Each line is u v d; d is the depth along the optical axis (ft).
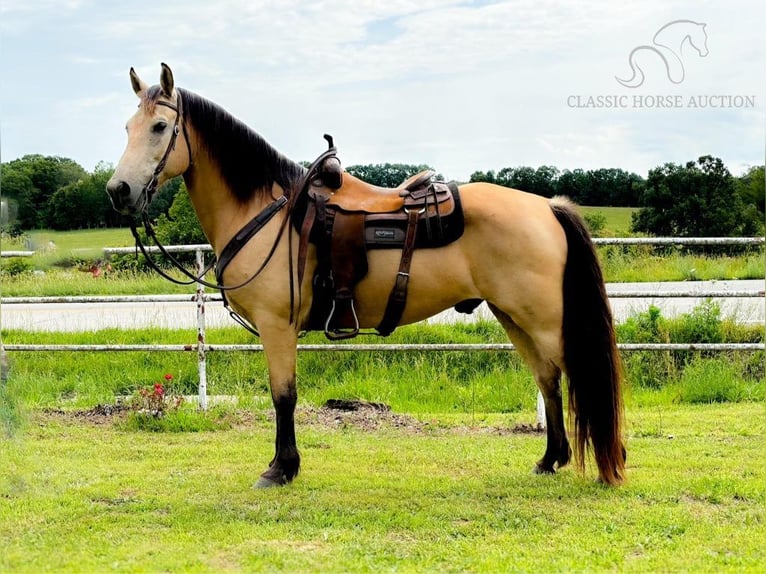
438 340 27.78
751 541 11.95
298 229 14.32
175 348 21.47
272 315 14.42
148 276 46.80
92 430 19.86
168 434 19.47
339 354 27.09
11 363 24.07
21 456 17.22
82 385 25.46
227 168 14.57
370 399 23.71
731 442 17.94
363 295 14.44
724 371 24.81
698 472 15.55
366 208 14.35
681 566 11.06
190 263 45.80
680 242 19.81
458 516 13.19
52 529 12.77
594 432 14.32
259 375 26.40
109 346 21.90
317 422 20.48
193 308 40.04
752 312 31.68
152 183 13.83
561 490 14.37
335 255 14.15
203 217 15.01
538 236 14.06
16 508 13.79
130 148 13.73
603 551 11.62
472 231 14.19
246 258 14.34
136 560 11.46
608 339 14.28
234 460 16.96
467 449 17.65
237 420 20.76
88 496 14.48
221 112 14.60
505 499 14.05
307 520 13.08
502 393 23.93
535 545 11.92
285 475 14.88
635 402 23.12
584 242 14.44
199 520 13.07
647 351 26.86
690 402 23.48
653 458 16.52
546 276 14.08
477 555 11.52
